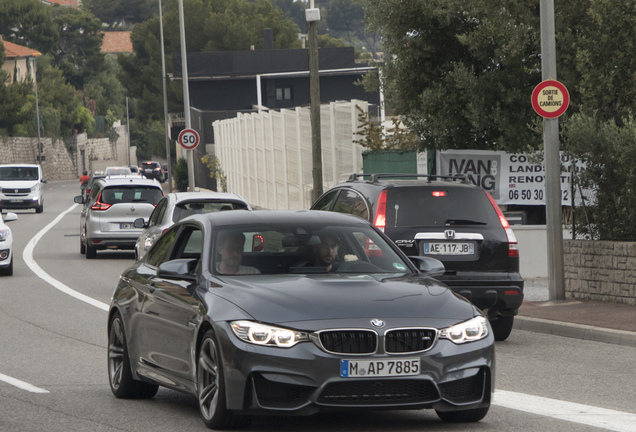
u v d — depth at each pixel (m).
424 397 17.77
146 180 67.62
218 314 18.36
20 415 20.92
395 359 17.52
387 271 20.66
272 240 20.72
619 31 41.59
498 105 47.62
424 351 17.72
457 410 18.62
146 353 21.61
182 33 103.31
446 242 30.98
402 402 17.61
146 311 21.53
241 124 128.38
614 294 37.56
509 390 23.14
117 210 65.44
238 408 17.75
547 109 37.91
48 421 20.28
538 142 47.22
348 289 18.72
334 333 17.55
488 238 31.12
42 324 36.59
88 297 45.47
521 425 19.33
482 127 47.72
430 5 48.12
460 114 48.81
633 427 19.00
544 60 38.25
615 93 42.25
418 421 19.78
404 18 49.00
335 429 19.05
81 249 71.56
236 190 136.00
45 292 47.56
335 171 81.44
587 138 38.41
